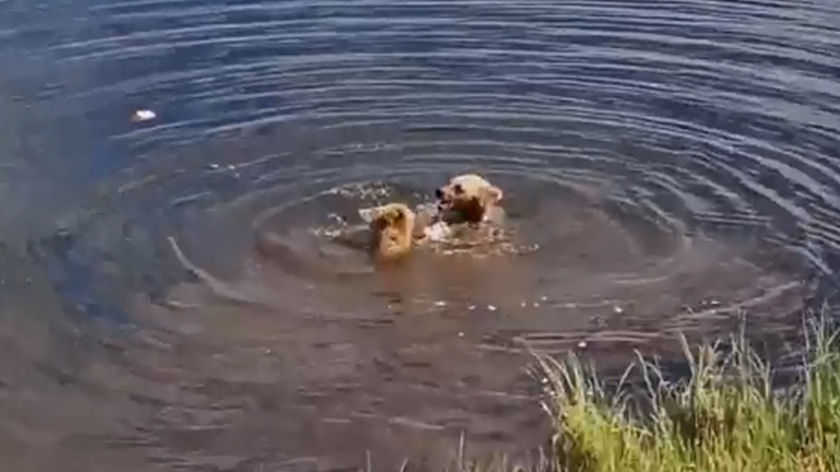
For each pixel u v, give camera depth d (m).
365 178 11.62
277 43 14.62
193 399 8.70
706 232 10.62
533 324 9.45
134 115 12.95
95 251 10.43
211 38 14.77
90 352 9.19
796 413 7.67
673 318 9.48
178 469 8.09
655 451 7.36
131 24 15.23
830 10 15.23
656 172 11.64
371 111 12.99
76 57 14.38
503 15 15.20
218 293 9.83
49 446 8.30
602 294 9.78
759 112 12.75
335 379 8.85
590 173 11.66
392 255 10.20
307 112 12.98
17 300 9.80
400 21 15.14
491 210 10.77
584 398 8.17
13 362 9.10
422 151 12.16
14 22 15.39
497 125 12.65
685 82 13.49
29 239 10.61
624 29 14.80
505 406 8.52
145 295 9.83
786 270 10.05
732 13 15.22
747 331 9.28
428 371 8.92
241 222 10.85
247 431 8.39
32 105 13.23
